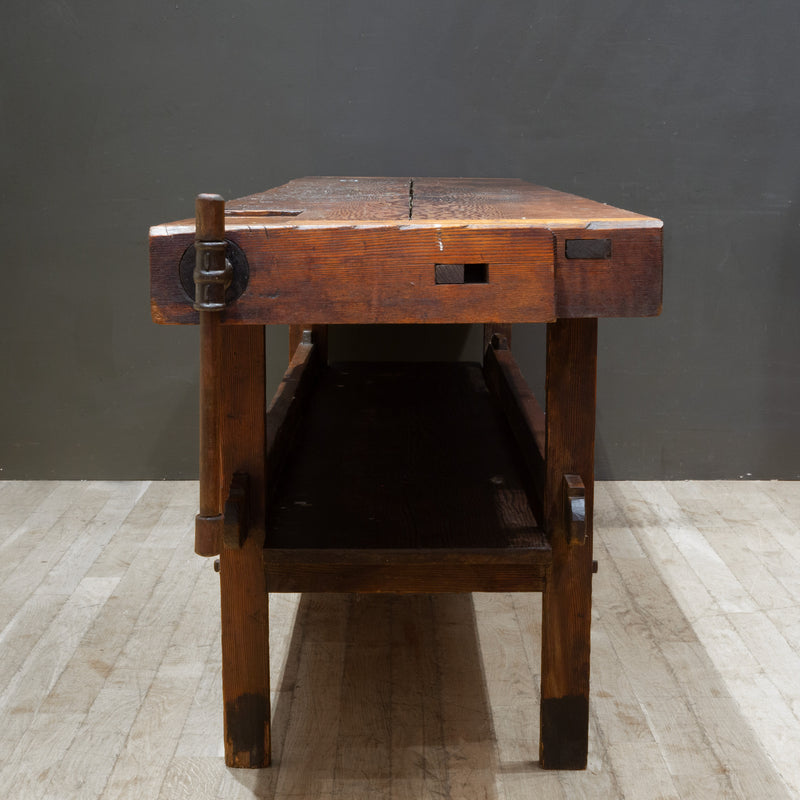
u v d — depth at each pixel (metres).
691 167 3.29
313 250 1.24
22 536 2.97
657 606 2.50
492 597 2.57
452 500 1.93
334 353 3.49
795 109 3.24
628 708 2.00
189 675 2.14
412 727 1.93
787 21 3.19
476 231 1.24
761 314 3.38
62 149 3.26
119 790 1.73
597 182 3.30
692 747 1.86
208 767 1.80
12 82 3.21
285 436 2.16
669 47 3.21
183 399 3.46
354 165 3.30
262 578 1.71
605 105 3.25
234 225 1.25
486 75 3.24
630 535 2.99
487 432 2.49
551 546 1.68
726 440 3.48
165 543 2.92
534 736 1.90
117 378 3.44
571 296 1.27
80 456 3.49
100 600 2.52
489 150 3.29
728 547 2.90
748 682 2.11
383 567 1.70
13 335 3.39
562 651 1.74
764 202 3.30
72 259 3.34
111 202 3.30
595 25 3.21
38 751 1.84
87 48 3.20
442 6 3.20
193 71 3.23
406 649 2.28
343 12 3.20
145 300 3.37
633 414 3.47
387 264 1.24
